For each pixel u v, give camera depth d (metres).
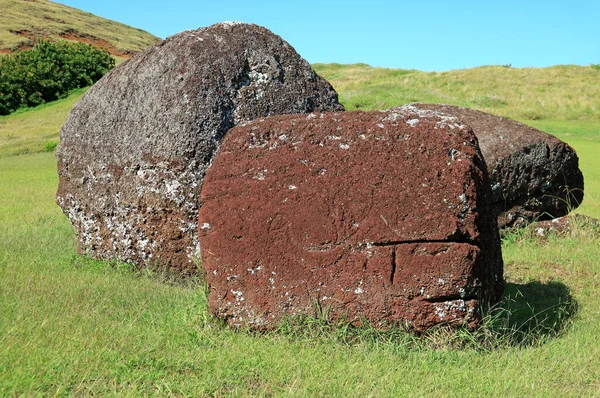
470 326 4.82
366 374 4.27
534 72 44.28
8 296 5.57
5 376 3.88
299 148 5.12
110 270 7.25
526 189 9.43
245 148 5.23
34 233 9.23
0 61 41.72
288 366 4.37
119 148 7.30
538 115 36.66
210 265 5.12
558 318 5.81
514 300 6.26
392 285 4.83
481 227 4.95
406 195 4.86
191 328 5.07
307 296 4.94
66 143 7.90
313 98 7.69
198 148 6.88
